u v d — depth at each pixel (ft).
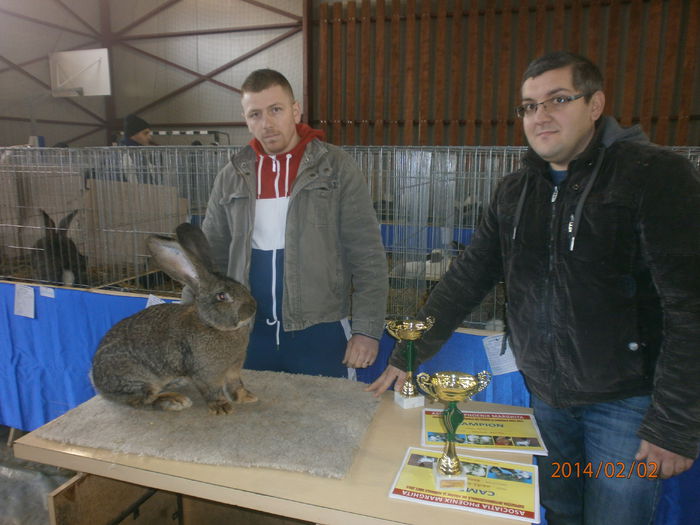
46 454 4.54
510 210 5.37
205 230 7.44
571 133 4.63
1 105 28.94
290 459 4.28
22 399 11.18
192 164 11.09
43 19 30.25
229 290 4.93
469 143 27.76
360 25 28.48
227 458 4.29
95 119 33.73
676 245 4.18
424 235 10.29
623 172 4.50
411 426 4.98
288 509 3.88
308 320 6.71
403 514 3.71
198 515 6.64
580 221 4.67
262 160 6.83
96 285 11.02
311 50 29.60
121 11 32.94
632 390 4.68
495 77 26.96
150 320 5.31
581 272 4.68
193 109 32.78
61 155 11.37
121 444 4.53
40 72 30.58
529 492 3.92
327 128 29.91
